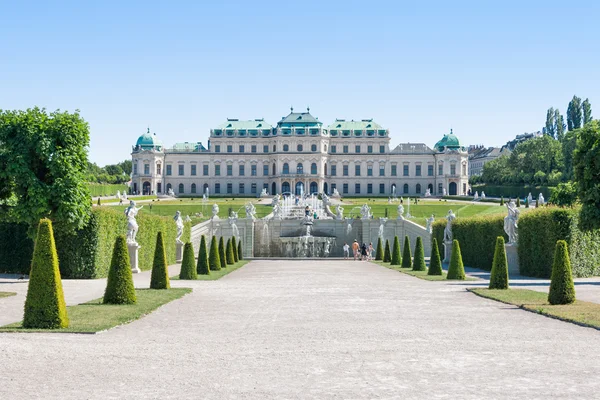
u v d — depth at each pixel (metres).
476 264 61.34
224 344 20.06
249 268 61.50
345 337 21.34
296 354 18.56
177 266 62.78
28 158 44.16
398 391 14.60
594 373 16.23
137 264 52.06
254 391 14.60
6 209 44.97
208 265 50.75
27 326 22.14
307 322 24.66
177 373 16.22
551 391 14.59
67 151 44.84
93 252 47.09
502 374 16.14
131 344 19.86
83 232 47.00
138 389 14.74
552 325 23.56
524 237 50.47
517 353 18.61
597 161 43.78
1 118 44.53
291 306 29.66
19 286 38.34
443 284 41.41
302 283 42.50
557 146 190.50
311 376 15.97
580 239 46.69
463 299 32.31
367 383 15.29
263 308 28.91
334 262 74.12
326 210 137.62
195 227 95.06
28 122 44.34
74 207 44.34
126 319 24.42
